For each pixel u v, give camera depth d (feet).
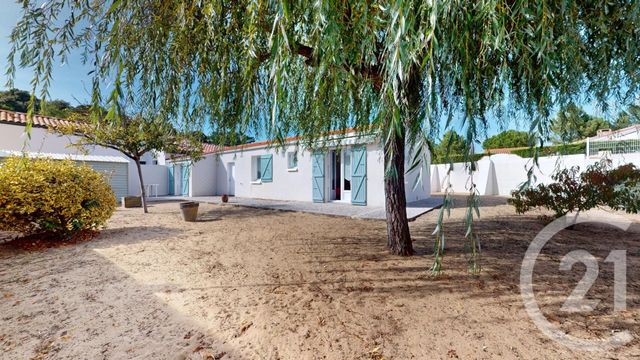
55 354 6.41
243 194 48.49
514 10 5.00
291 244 16.20
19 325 7.63
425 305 8.30
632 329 6.83
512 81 7.09
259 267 12.15
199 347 6.57
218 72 9.89
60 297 9.32
